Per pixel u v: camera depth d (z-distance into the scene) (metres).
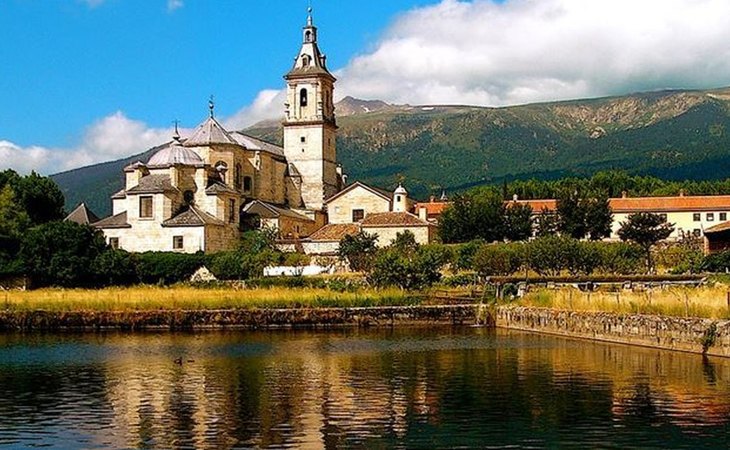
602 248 97.12
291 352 54.22
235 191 134.50
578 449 27.81
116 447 28.86
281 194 158.88
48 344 60.31
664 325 51.34
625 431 29.88
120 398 37.25
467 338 62.06
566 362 46.62
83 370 46.16
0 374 44.72
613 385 38.53
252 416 33.19
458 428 30.80
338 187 169.12
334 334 67.56
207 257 112.31
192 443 29.17
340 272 111.06
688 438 28.84
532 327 67.94
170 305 75.31
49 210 132.12
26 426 31.92
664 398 35.25
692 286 64.31
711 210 164.75
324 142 162.62
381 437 29.69
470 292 85.00
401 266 85.19
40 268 101.06
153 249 125.25
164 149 135.38
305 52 163.25
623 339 55.38
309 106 162.50
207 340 63.00
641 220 117.44
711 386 37.72
